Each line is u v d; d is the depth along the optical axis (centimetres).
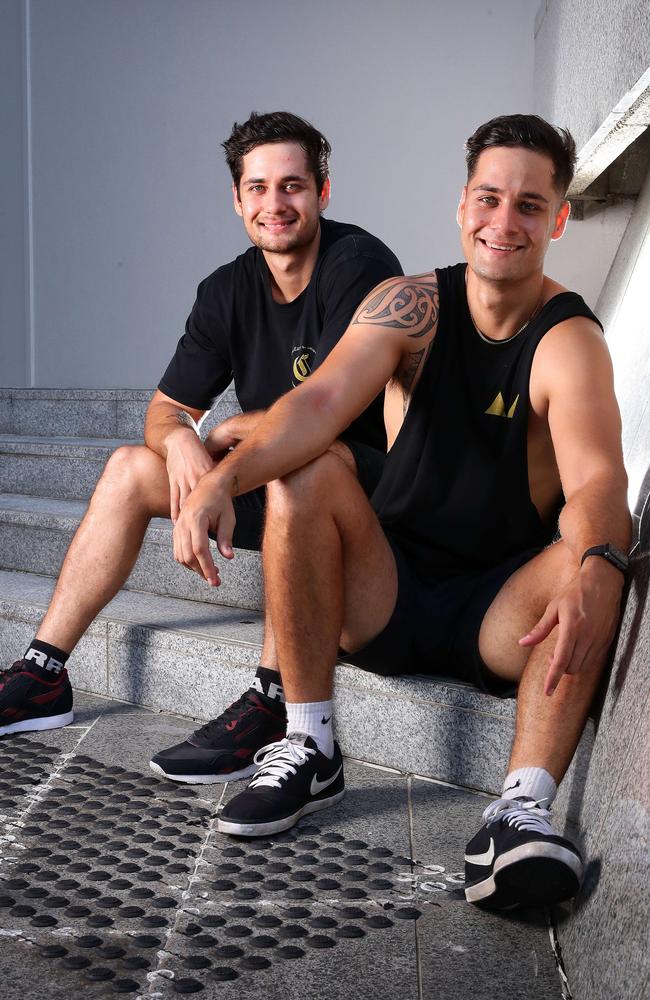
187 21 535
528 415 196
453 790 215
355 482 198
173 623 274
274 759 199
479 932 157
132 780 219
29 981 141
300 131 240
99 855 182
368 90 512
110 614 285
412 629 212
